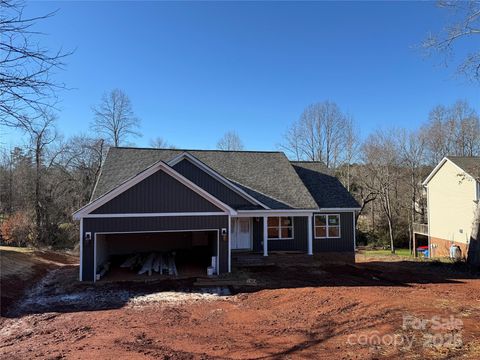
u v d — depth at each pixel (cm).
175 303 1175
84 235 1470
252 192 2017
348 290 1298
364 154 4341
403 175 4088
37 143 3042
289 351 731
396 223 4025
